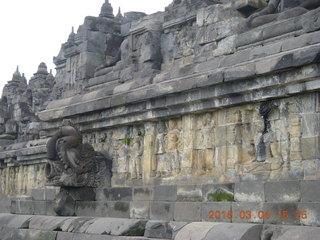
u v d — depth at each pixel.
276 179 13.31
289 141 13.23
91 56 22.36
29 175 24.81
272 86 13.23
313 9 14.89
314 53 12.02
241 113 14.47
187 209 14.71
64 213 18.66
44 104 29.83
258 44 14.77
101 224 15.98
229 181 14.48
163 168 16.67
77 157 18.39
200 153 15.49
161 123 16.89
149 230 14.71
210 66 15.17
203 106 15.05
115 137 18.88
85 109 19.02
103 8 23.92
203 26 16.69
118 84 19.59
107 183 18.81
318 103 12.60
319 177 12.37
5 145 29.34
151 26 19.20
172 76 16.38
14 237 19.23
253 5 16.27
